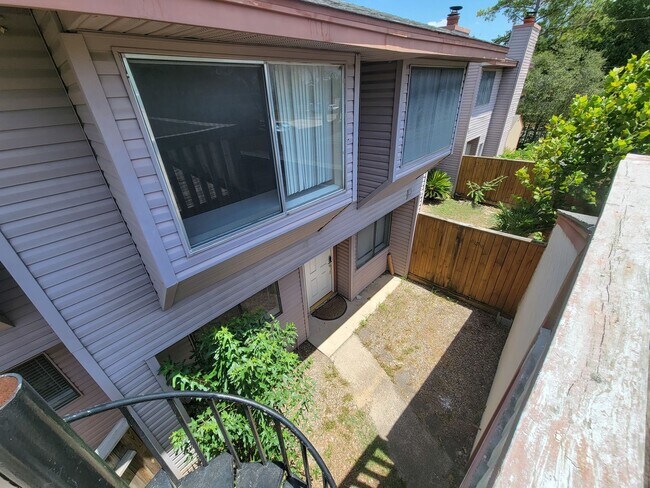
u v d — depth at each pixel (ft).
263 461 7.62
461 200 36.40
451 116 16.33
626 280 3.22
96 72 4.64
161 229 6.27
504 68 37.88
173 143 5.85
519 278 17.61
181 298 8.94
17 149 5.60
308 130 8.66
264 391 9.94
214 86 6.06
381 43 7.79
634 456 1.96
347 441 12.90
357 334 18.48
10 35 5.07
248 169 7.43
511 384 7.88
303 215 9.49
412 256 22.56
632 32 60.23
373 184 14.01
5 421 2.65
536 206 21.25
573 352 2.59
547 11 64.59
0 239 5.75
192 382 9.34
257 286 11.78
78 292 7.18
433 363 16.40
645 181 5.27
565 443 2.06
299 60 7.32
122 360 8.57
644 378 2.36
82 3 3.34
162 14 3.91
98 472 3.77
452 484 11.43
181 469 12.17
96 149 6.15
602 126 16.29
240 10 4.69
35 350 8.04
